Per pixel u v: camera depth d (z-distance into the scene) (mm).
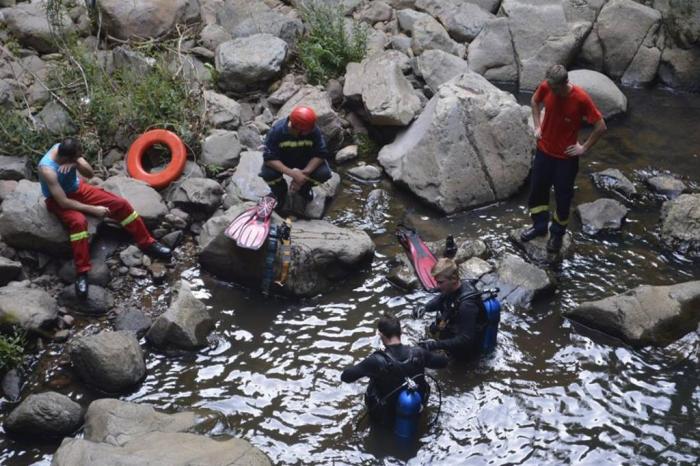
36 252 7246
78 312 6895
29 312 6473
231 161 8609
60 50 9359
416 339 6613
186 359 6477
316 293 7223
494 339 6449
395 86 9367
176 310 6570
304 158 7633
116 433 5496
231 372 6344
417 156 8547
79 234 6910
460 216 8359
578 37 10805
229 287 7316
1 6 10172
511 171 8641
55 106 8672
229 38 10375
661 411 5930
